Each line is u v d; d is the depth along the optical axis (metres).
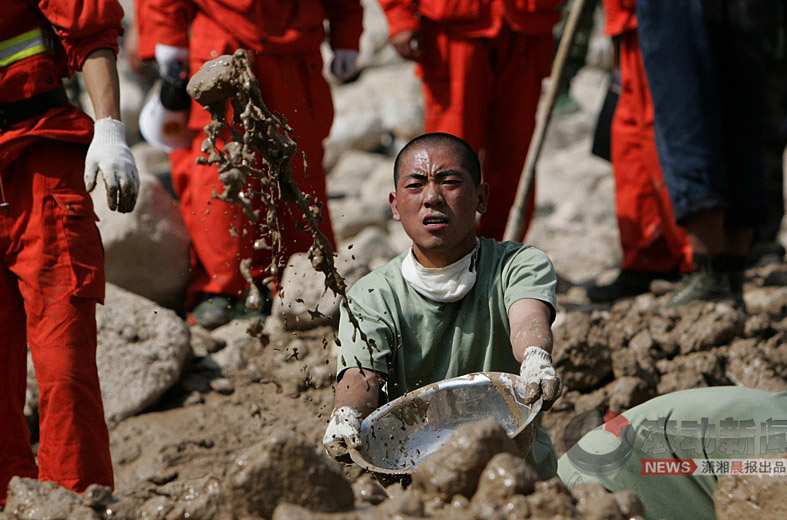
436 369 7.27
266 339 6.58
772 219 15.16
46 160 7.61
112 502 5.77
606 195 20.77
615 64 13.74
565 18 20.28
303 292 12.12
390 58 28.52
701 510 6.99
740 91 12.37
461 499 5.32
